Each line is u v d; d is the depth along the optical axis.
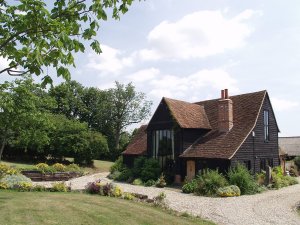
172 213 14.79
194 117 31.27
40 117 30.08
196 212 16.31
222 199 20.78
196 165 27.75
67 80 5.00
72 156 45.72
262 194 23.17
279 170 30.27
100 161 60.44
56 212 12.25
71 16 5.51
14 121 27.73
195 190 23.00
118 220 11.71
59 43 4.72
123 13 6.01
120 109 71.81
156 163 29.67
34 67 4.86
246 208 17.88
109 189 18.62
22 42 5.02
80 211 12.66
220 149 26.97
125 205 14.79
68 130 44.78
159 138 31.34
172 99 31.81
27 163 45.09
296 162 42.75
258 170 28.59
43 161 47.44
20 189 18.81
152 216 12.98
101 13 5.60
